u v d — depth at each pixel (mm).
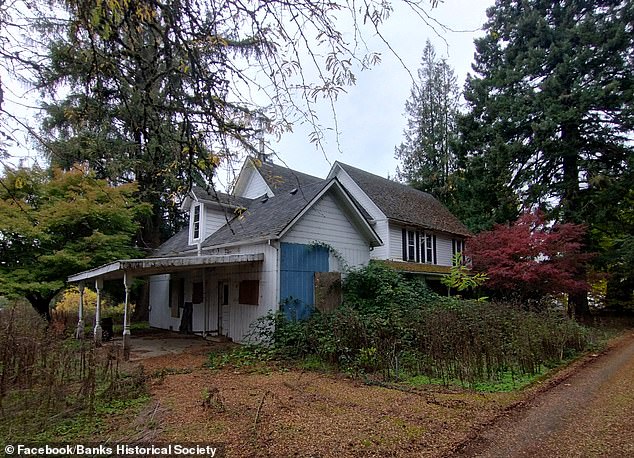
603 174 16969
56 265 12172
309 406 5059
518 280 14062
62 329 9633
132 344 11156
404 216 17656
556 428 4332
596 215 16906
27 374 5750
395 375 6750
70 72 3650
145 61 2932
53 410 4750
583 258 14969
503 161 18125
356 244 12531
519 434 4152
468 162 19922
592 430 4270
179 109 3100
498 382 6297
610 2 17438
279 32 2967
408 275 15883
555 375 6840
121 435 4055
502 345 7164
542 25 17938
